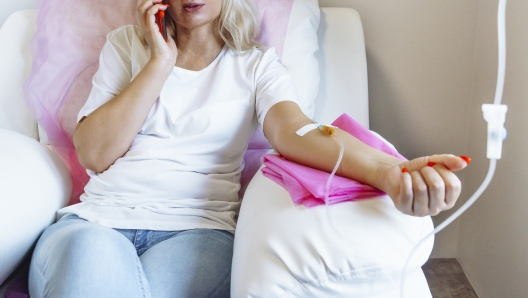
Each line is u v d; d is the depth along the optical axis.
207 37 1.31
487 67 1.55
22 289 1.13
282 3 1.49
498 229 1.48
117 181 1.21
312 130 1.08
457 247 1.83
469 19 1.63
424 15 1.65
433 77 1.70
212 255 1.09
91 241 0.95
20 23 1.55
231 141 1.27
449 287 1.70
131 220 1.17
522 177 1.32
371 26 1.68
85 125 1.23
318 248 0.82
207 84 1.30
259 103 1.27
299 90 1.45
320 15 1.58
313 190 0.89
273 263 0.84
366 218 0.86
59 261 0.93
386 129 1.77
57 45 1.47
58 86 1.46
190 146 1.25
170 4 1.25
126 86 1.29
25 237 1.09
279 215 0.90
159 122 1.26
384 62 1.71
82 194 1.32
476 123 1.65
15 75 1.52
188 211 1.19
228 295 1.07
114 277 0.92
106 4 1.48
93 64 1.47
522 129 1.32
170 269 1.04
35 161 1.23
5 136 1.25
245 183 1.45
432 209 0.82
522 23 1.32
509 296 1.41
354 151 0.99
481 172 1.60
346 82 1.54
